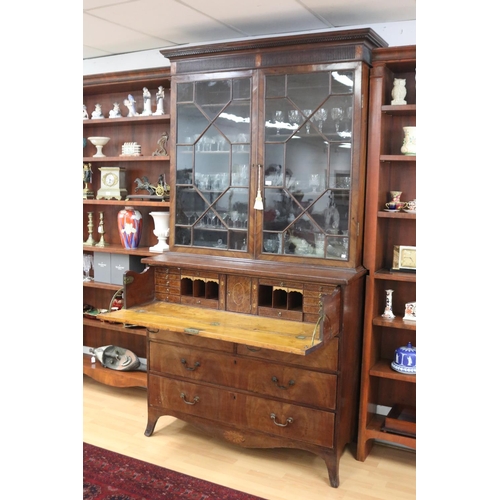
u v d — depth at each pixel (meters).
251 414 2.88
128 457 2.94
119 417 3.46
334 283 2.66
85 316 4.05
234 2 2.75
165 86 3.68
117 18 3.07
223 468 2.87
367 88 2.80
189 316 2.94
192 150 3.20
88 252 4.12
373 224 2.88
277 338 2.53
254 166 2.98
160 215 3.63
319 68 2.79
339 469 2.88
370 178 2.86
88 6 2.87
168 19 3.09
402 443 2.88
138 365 3.76
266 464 2.92
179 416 3.10
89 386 3.96
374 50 2.75
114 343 4.16
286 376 2.77
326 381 2.69
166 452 3.03
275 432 2.83
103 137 3.90
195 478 2.75
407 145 2.87
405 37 3.03
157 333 3.12
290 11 2.89
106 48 3.79
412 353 2.92
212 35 3.42
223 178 3.11
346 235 2.80
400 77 3.02
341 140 2.77
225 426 2.96
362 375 2.96
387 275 2.88
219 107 3.08
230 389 2.93
